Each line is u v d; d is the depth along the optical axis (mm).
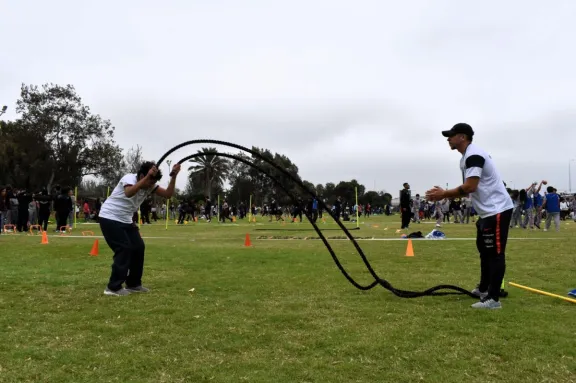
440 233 12992
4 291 5336
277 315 4223
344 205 31641
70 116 49562
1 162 44156
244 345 3396
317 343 3428
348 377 2795
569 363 3000
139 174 5371
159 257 8391
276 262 7754
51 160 47469
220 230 19219
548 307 4520
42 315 4266
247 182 80500
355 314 4277
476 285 5664
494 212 4480
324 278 6188
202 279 6141
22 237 13633
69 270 6887
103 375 2838
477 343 3393
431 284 5754
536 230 16562
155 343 3445
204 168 75625
